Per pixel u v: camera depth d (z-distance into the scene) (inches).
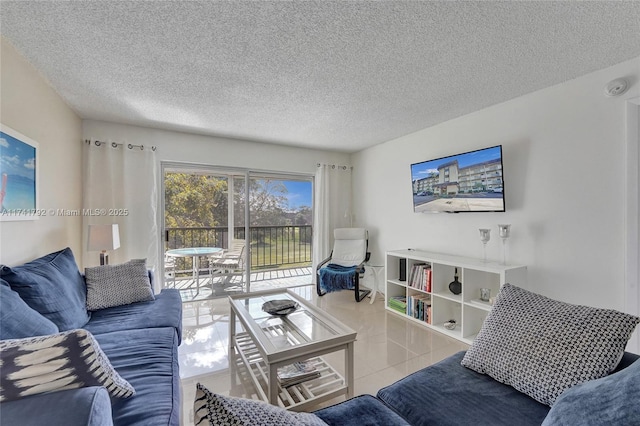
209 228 158.6
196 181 155.6
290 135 151.7
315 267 183.9
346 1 57.8
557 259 93.0
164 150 142.4
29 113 81.1
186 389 75.3
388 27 65.7
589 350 42.2
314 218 187.9
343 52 75.7
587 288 86.7
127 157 133.2
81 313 73.0
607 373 40.4
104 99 105.3
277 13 61.2
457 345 100.6
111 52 75.8
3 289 52.7
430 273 117.8
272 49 74.4
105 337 63.7
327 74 87.3
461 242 122.7
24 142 77.2
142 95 102.2
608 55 76.6
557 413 32.5
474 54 76.5
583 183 87.4
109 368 38.6
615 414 27.6
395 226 159.3
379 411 43.3
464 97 103.6
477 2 57.9
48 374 31.2
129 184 134.0
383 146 167.6
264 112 118.4
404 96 103.1
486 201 108.3
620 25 64.4
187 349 97.3
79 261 120.9
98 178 127.7
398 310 132.3
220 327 116.3
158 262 141.0
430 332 112.0
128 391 42.0
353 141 164.1
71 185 113.3
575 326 45.2
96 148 127.5
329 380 75.9
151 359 55.6
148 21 63.7
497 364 48.7
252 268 169.6
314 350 63.4
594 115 85.2
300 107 113.1
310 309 87.0
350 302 151.1
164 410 41.7
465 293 104.2
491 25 64.8
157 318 76.9
